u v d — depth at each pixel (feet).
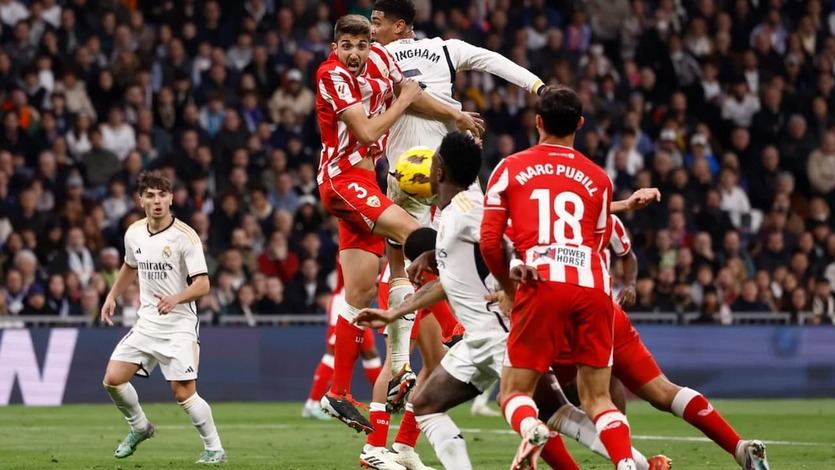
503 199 38.14
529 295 37.37
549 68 127.24
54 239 103.60
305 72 122.21
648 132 128.57
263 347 100.01
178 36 123.34
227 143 114.62
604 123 125.70
